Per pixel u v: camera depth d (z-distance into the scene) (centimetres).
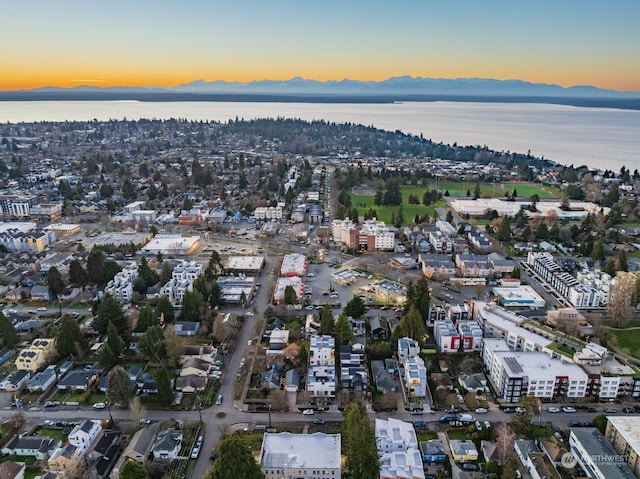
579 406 16825
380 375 18175
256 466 11875
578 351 18475
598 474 13275
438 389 17525
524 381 16988
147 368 19262
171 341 19525
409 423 15462
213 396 17488
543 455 14025
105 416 16488
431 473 13975
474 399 17275
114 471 13775
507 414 16575
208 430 15738
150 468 13912
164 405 16938
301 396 17488
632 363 19712
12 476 13625
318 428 15788
